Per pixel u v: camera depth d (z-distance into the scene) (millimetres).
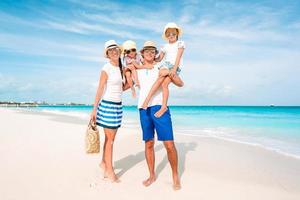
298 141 9742
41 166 5406
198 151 7375
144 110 4445
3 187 4195
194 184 4582
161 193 4156
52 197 3867
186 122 19609
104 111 4566
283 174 5223
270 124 17375
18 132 10047
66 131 10805
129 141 8555
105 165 4836
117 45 4582
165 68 4328
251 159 6457
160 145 8000
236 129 14109
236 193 4199
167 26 4836
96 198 3887
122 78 4707
